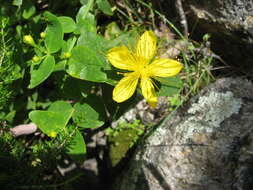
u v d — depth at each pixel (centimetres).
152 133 25
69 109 24
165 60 23
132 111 29
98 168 32
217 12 26
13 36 27
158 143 24
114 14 31
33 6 27
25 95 28
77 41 23
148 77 23
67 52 22
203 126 22
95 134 31
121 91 22
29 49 26
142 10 31
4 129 25
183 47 30
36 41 26
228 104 23
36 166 22
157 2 30
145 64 23
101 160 31
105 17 31
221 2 26
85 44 23
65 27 23
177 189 21
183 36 30
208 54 28
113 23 31
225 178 20
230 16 26
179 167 21
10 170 22
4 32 23
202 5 27
